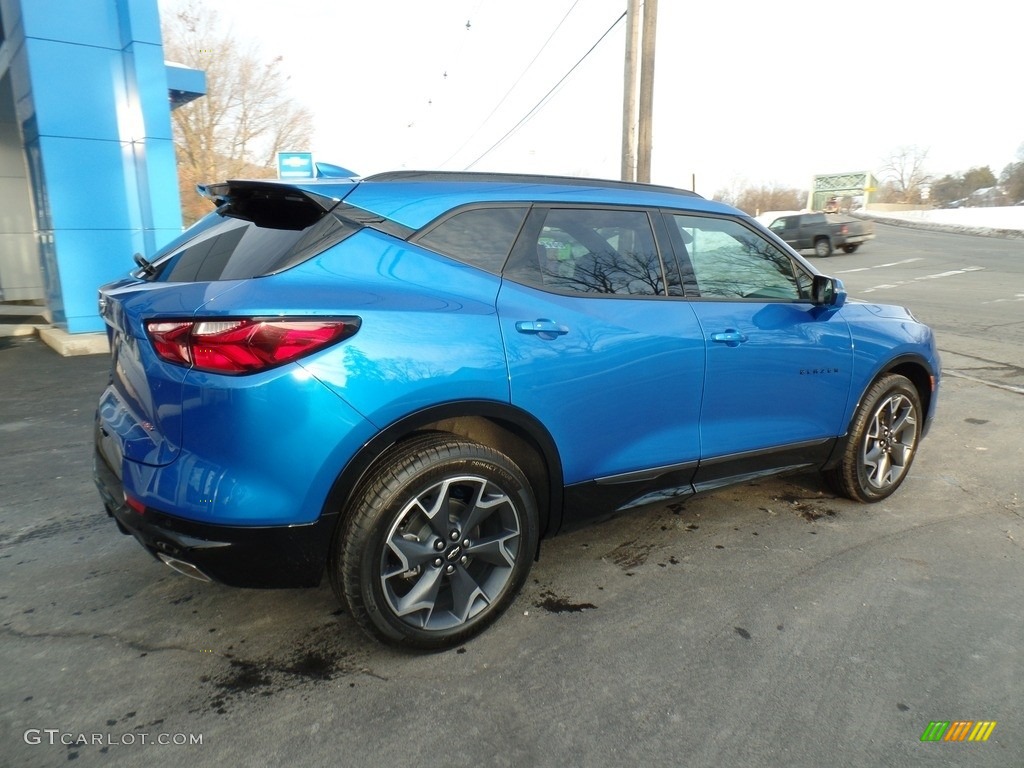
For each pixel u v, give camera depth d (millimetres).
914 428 4242
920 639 2799
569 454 2840
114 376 2859
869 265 22453
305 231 2443
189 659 2625
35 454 5035
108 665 2586
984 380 7527
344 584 2406
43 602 3020
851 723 2320
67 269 9266
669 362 3043
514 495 2686
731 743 2227
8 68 10414
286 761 2129
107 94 9258
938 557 3500
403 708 2369
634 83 13727
